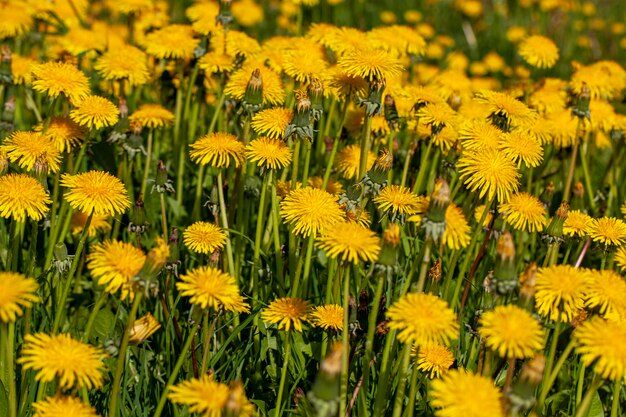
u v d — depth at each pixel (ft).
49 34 3.76
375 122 3.23
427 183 3.28
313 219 2.76
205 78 3.48
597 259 3.26
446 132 3.16
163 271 2.81
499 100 3.09
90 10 4.69
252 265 2.99
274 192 2.94
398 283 2.97
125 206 2.81
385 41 3.38
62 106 3.47
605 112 3.43
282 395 2.80
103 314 2.96
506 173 2.84
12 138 2.94
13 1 3.71
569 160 3.54
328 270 2.91
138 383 2.76
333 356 2.49
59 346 2.54
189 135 3.42
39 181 2.87
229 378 2.79
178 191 3.26
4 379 2.74
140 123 3.20
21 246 3.00
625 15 6.43
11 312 2.51
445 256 3.11
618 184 3.50
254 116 2.97
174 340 2.89
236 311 2.80
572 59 5.45
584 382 2.92
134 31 3.94
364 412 2.72
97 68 3.32
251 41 3.39
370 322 2.69
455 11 5.92
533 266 2.60
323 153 3.37
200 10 3.55
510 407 2.54
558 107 3.47
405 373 2.66
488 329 2.54
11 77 3.28
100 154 3.29
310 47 3.31
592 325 2.57
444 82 3.59
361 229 2.64
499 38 5.59
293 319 2.73
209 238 2.83
